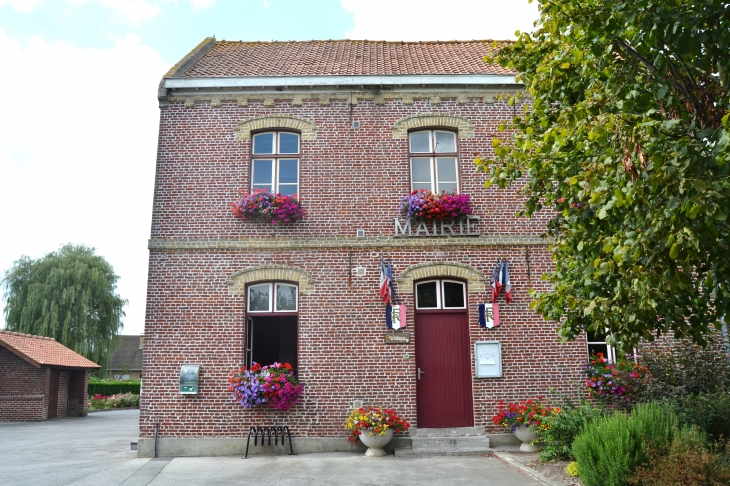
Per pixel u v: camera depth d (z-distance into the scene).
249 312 13.21
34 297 34.81
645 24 6.18
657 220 5.49
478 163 8.45
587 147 6.70
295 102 13.93
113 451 13.77
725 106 6.58
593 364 12.94
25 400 26.28
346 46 17.22
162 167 13.64
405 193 13.64
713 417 9.68
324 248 13.29
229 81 13.84
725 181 5.26
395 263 13.27
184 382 12.59
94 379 42.78
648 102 6.41
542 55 8.16
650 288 5.70
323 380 12.76
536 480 9.54
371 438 11.73
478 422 12.65
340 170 13.69
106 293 37.06
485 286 13.21
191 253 13.24
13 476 10.64
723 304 5.91
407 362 12.87
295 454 12.31
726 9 5.87
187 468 11.04
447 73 13.95
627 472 7.61
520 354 12.95
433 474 10.12
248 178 13.67
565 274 8.14
